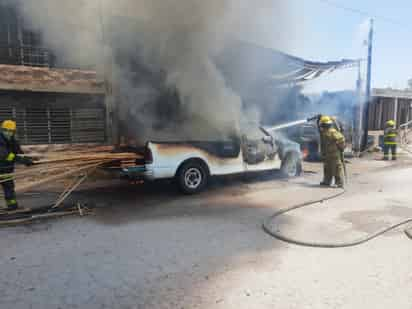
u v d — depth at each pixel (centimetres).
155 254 350
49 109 795
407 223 459
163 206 549
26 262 330
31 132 780
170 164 591
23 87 743
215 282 288
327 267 317
